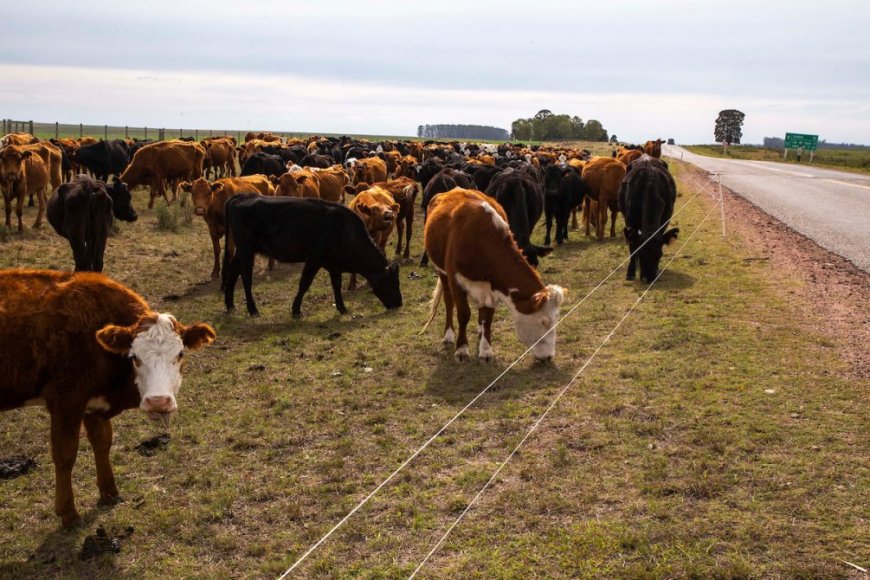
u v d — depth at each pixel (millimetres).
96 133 111438
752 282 13242
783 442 6574
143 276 14672
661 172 14148
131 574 5129
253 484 6367
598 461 6410
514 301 8945
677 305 11734
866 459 6195
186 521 5781
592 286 13391
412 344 10375
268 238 11867
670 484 5895
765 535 5141
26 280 5457
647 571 4797
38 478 6570
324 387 8766
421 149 44594
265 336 10969
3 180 17312
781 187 33938
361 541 5422
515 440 6941
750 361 8852
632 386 8188
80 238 13242
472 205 9234
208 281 14586
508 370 9078
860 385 7941
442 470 6469
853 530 5145
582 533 5285
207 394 8625
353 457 6840
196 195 14133
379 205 14617
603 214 19016
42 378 5352
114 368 5520
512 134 188500
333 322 11797
